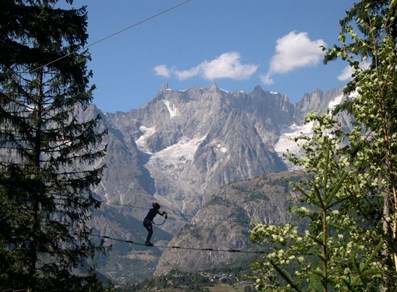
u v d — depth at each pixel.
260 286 5.94
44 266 17.30
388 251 5.99
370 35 7.16
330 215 6.11
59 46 18.45
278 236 6.45
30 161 17.77
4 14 13.92
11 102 17.55
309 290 4.07
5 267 14.55
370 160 6.84
